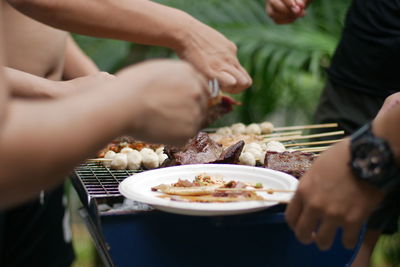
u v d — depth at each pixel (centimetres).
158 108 166
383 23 262
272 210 202
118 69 348
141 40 217
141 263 198
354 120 270
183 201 196
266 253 200
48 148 147
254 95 334
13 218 255
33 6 212
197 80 173
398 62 260
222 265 199
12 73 223
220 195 200
